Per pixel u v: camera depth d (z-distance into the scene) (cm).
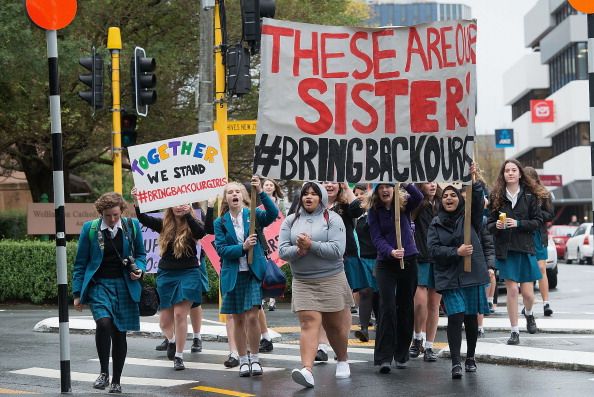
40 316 3044
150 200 2006
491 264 2086
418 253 1830
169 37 4591
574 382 1662
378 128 1745
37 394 1609
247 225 1848
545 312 2745
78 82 4288
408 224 1825
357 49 1747
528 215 2172
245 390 1670
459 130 1734
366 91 1747
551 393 1563
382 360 1805
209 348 2231
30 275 3547
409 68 1744
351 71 1745
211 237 2233
